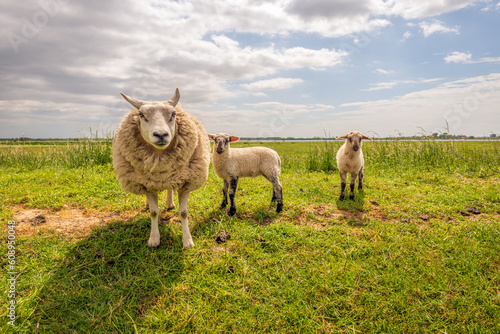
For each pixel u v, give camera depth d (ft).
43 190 19.20
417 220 14.71
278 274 9.66
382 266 10.11
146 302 8.57
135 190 12.07
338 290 8.96
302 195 19.53
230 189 15.81
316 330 7.45
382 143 36.29
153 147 11.39
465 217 15.21
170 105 11.44
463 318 7.70
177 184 11.84
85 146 29.91
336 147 36.22
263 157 16.83
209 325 7.59
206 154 13.17
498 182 21.77
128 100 10.92
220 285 9.11
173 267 10.16
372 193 20.11
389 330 7.41
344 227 13.64
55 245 11.48
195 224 13.75
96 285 9.31
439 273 9.60
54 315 8.08
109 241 11.85
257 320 7.82
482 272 9.69
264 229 12.87
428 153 31.45
